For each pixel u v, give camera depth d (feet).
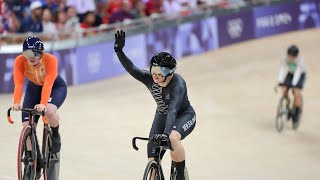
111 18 109.60
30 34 95.30
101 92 101.30
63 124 82.79
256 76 116.06
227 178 65.98
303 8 150.30
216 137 82.69
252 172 68.80
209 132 84.58
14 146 71.31
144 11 116.57
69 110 89.76
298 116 87.81
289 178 67.05
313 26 150.92
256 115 94.58
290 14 148.77
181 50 124.36
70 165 66.49
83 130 80.79
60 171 64.03
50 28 99.55
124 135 80.07
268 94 105.81
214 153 75.82
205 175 66.80
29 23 97.40
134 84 107.65
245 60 126.52
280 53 132.26
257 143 81.51
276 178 66.80
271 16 144.25
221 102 100.17
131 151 73.56
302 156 76.74
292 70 87.04
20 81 47.47
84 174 63.72
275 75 117.08
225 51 131.75
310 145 82.07
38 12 97.91
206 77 113.91
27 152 46.80
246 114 94.73
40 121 81.61
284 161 74.13
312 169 71.05
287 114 87.81
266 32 143.33
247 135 84.69
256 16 140.97
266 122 91.71
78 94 98.94
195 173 67.36
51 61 47.73
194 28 126.82
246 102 101.04
